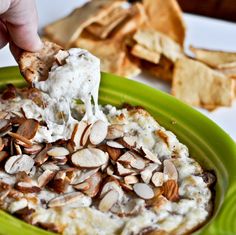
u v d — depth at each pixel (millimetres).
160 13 650
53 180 372
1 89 444
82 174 378
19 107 420
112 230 350
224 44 665
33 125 396
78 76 386
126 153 395
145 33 613
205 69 586
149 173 386
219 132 413
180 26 642
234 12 773
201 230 344
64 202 359
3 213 341
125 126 423
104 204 362
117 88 453
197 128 424
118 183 375
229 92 571
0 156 381
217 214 353
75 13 637
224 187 376
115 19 631
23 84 450
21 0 390
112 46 604
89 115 409
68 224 348
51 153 385
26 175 371
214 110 564
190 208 369
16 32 402
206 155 411
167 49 599
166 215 363
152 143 414
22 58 402
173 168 394
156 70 599
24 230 328
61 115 410
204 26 683
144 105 447
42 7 668
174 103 442
